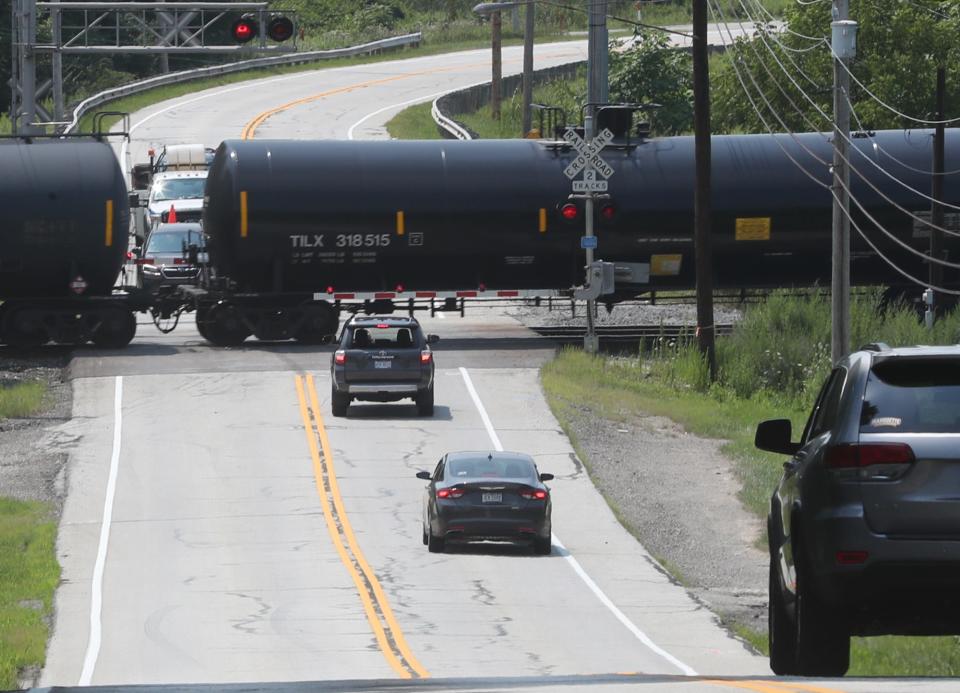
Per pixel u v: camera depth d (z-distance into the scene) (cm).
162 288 17462
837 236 12719
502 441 13850
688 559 10869
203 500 12006
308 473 12744
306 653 7669
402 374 14400
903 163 18012
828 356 16725
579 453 13625
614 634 8312
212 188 17162
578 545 10969
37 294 17012
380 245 17225
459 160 17438
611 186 17562
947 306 18200
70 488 12388
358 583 9569
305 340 17575
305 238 17050
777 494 4581
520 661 7369
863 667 7094
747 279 18088
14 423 14362
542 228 17400
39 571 10069
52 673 7444
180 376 15975
